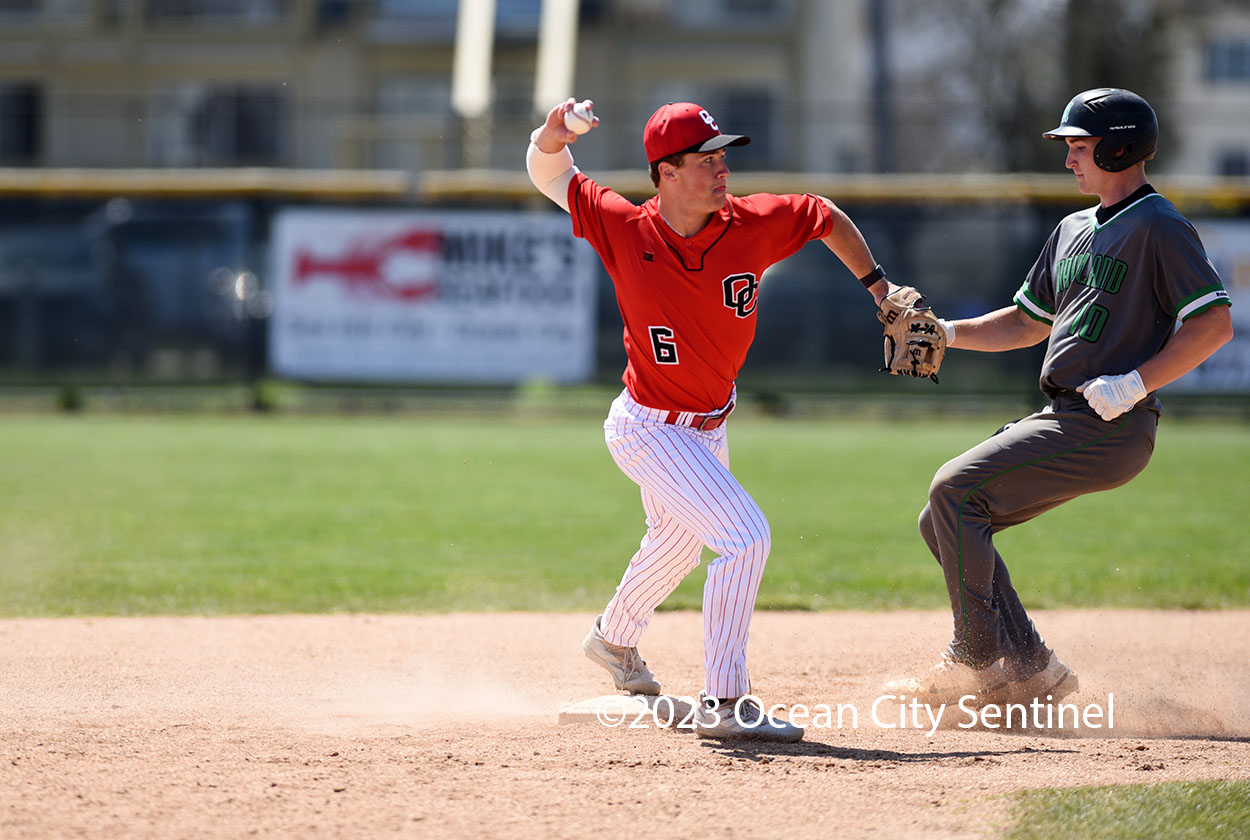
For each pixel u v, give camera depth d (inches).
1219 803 506.3
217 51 4266.7
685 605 1033.5
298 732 640.4
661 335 631.2
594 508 1493.6
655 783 551.2
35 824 494.0
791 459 1937.7
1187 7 4790.8
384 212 2504.9
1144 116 650.2
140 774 560.7
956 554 673.6
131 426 2374.5
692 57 4330.7
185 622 941.2
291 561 1167.0
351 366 2522.1
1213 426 2504.9
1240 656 851.4
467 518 1413.6
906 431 2394.2
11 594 1023.0
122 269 2522.1
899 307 666.2
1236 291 2429.9
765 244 629.9
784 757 595.2
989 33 4906.5
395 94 4325.8
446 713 692.7
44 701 709.9
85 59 4237.2
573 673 802.8
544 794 534.9
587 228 639.8
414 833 488.7
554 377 2511.1
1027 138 4466.0
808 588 1079.0
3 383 2544.3
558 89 3762.3
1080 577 1111.0
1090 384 639.8
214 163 4163.4
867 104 4402.1
